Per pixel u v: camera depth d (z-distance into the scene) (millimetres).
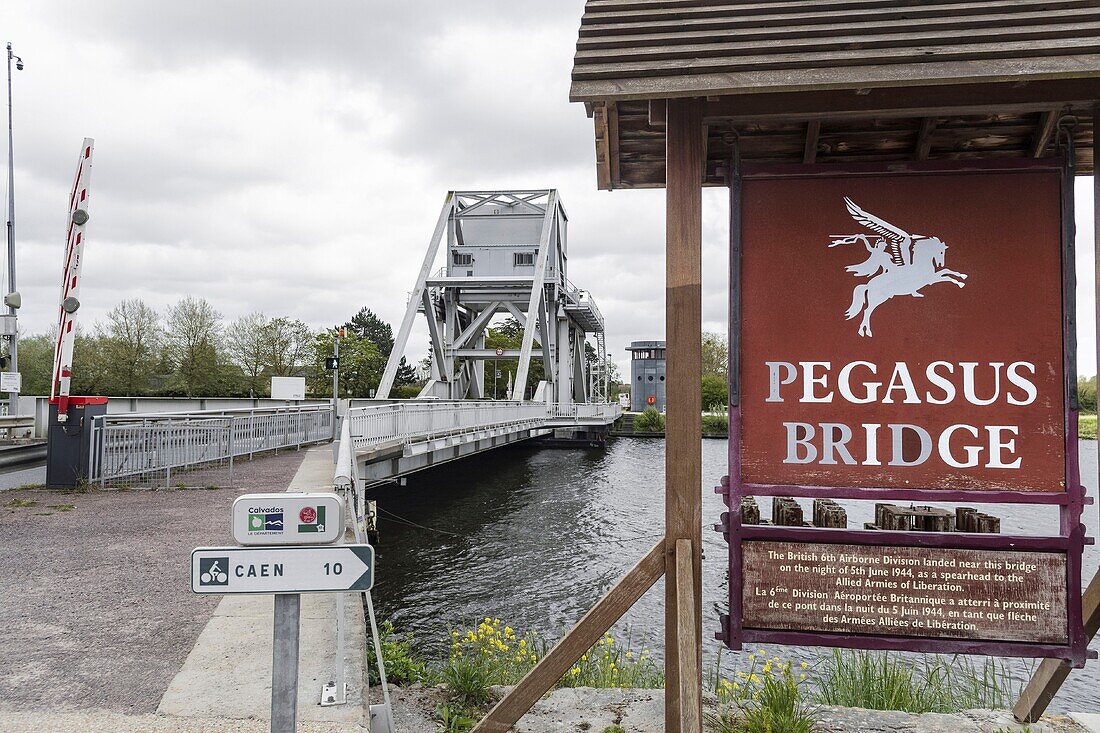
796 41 3656
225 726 3867
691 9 3967
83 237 12258
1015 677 9234
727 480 3955
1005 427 3830
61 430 12430
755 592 3908
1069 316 3797
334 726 3916
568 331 59594
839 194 3955
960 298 3877
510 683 6258
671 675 3844
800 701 5250
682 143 3840
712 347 82000
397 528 22453
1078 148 4551
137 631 5406
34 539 8461
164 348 53938
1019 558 3766
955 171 3887
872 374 3906
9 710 4051
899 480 3871
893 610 3824
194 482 13195
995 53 3398
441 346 49656
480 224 53688
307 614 5871
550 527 23141
